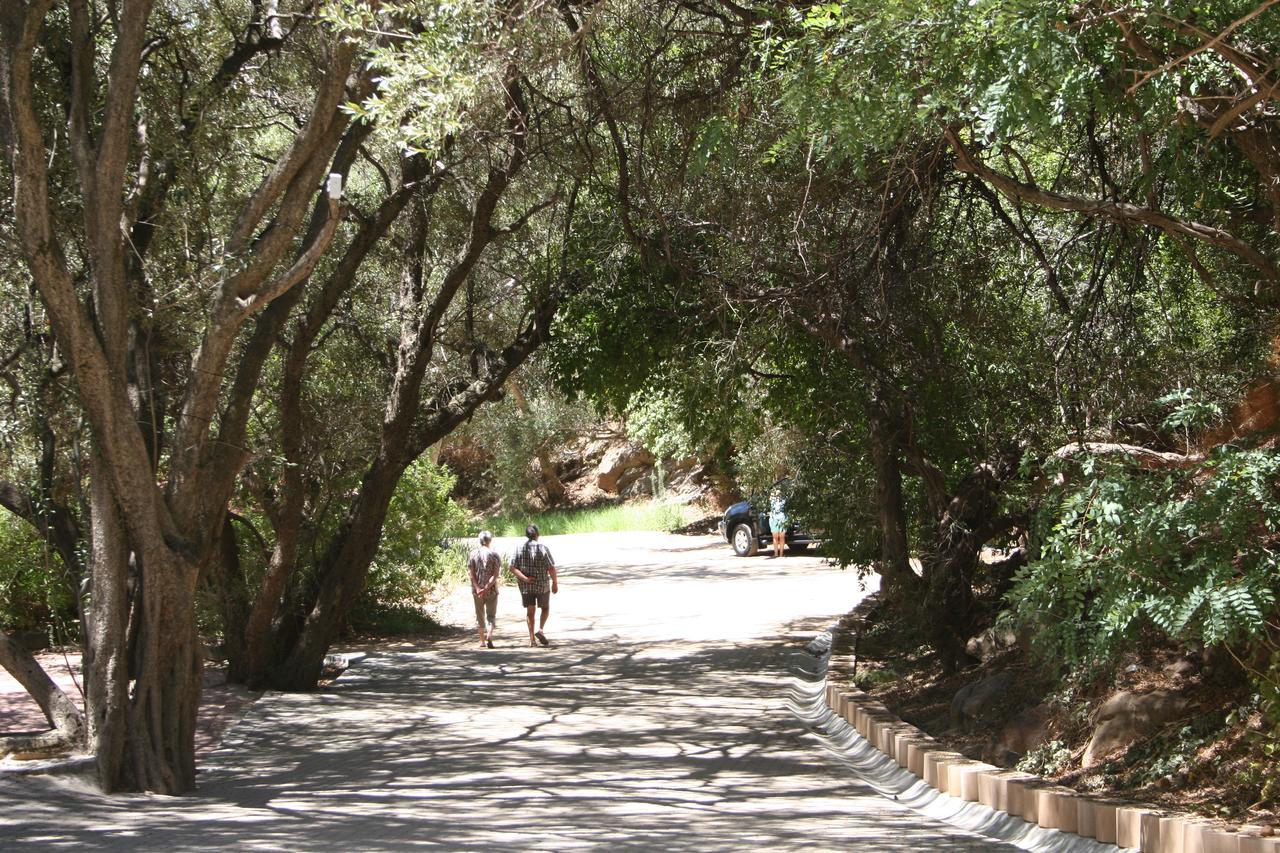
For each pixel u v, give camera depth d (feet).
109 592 28.78
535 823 24.16
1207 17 22.20
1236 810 21.48
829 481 42.50
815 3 28.66
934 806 25.85
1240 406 29.76
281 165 29.89
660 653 53.67
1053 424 36.01
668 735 35.73
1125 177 32.45
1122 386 32.96
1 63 27.25
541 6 28.02
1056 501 23.39
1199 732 24.89
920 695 37.76
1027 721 29.86
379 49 26.76
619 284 48.08
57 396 31.99
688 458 138.21
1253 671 21.88
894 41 21.99
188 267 31.71
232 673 45.65
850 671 42.06
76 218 31.91
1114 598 20.61
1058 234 39.63
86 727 28.86
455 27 26.37
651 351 48.16
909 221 36.70
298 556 53.67
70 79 33.01
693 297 44.86
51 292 27.04
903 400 36.99
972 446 38.75
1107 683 28.02
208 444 32.04
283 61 43.93
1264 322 32.40
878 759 30.91
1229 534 19.84
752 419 52.19
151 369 32.83
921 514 42.55
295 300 34.01
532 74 33.19
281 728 37.22
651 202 37.19
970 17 20.88
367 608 62.95
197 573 29.99
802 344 43.06
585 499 154.30
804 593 74.79
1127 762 25.48
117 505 29.12
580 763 31.76
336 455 51.80
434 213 50.85
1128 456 22.49
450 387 57.41
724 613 66.85
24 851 20.93
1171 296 37.24
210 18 38.99
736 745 34.14
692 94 37.01
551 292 49.24
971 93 21.63
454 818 24.71
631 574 89.61
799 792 27.91
